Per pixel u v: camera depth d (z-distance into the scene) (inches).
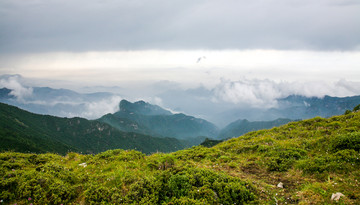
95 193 336.5
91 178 404.5
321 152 494.3
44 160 495.8
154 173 426.3
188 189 338.0
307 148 537.0
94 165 485.4
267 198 339.0
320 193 323.6
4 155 469.7
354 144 442.6
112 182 388.2
